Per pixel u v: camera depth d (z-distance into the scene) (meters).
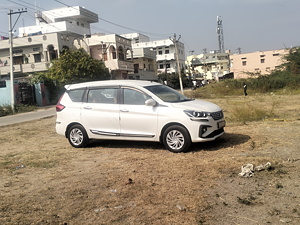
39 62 39.56
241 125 9.67
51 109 25.53
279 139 7.16
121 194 4.36
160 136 6.84
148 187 4.58
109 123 7.34
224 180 4.72
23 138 10.08
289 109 13.75
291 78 32.12
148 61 61.12
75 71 33.91
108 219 3.61
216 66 86.62
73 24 49.16
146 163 5.91
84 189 4.64
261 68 63.59
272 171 4.95
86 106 7.67
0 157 7.17
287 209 3.64
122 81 7.63
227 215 3.59
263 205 3.79
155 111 6.81
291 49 35.66
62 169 5.84
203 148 6.88
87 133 7.67
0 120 18.70
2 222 3.57
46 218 3.67
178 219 3.53
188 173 5.12
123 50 47.31
